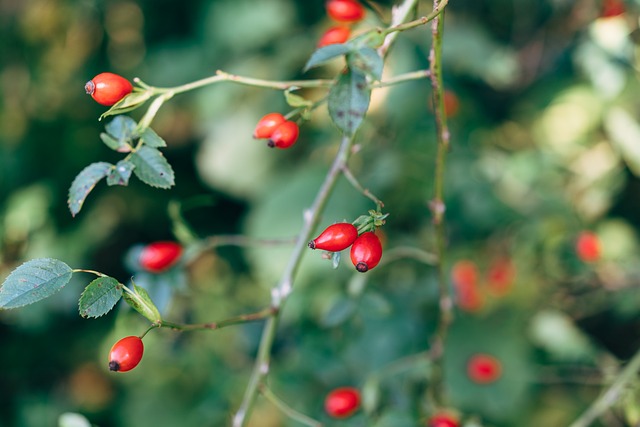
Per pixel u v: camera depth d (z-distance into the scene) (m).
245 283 1.17
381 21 0.64
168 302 0.69
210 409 0.89
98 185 1.27
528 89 1.20
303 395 0.78
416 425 0.69
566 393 1.03
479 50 1.04
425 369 0.76
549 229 1.02
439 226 0.67
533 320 1.05
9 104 1.29
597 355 1.03
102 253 1.28
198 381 1.08
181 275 0.69
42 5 1.29
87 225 1.23
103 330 1.22
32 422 1.16
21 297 0.54
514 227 1.04
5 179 1.25
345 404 0.69
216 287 1.08
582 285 1.03
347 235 0.53
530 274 1.07
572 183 1.14
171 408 1.07
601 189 1.13
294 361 0.80
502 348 1.02
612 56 0.80
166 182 0.56
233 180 1.19
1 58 1.29
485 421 0.99
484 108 1.23
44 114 1.31
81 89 1.30
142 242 1.30
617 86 0.81
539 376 1.01
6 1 1.29
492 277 1.05
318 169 1.09
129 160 0.57
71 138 1.29
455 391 0.99
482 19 1.20
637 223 1.18
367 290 0.74
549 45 1.16
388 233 1.01
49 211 1.22
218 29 1.18
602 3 0.76
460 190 0.99
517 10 1.17
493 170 1.05
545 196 1.05
